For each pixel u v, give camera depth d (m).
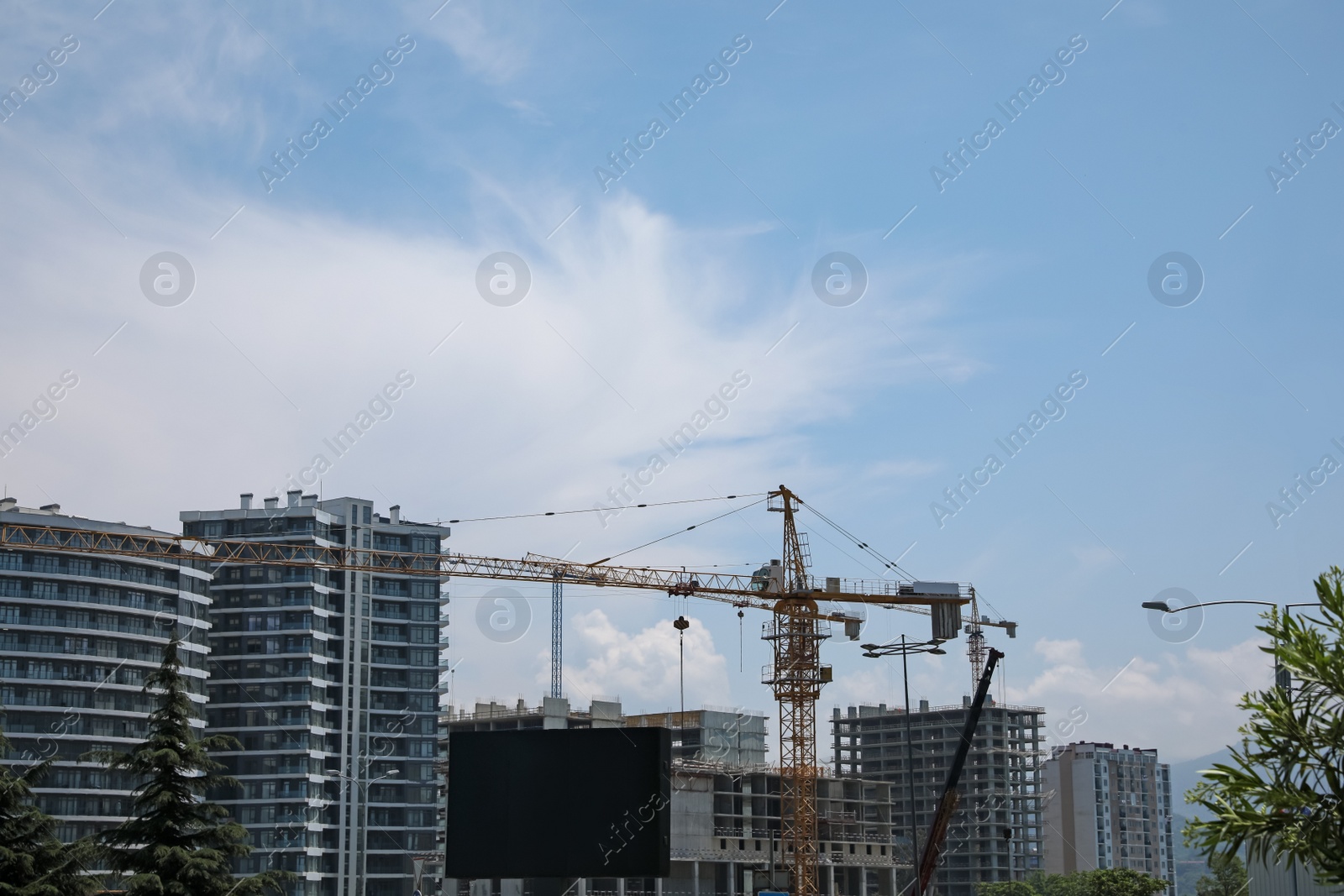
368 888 160.88
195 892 49.75
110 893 49.94
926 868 96.06
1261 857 24.75
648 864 48.97
